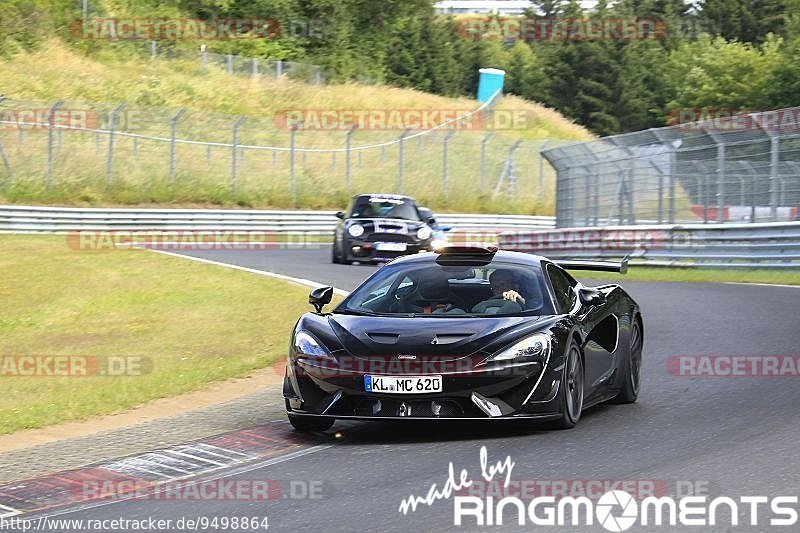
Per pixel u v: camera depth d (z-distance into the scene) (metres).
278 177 157.88
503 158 185.25
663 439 26.61
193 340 51.31
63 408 35.59
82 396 37.91
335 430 29.78
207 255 101.25
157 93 182.75
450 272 31.03
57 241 108.81
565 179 122.31
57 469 26.08
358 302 30.56
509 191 176.38
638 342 34.00
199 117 171.12
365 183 164.00
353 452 26.42
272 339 50.25
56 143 147.50
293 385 28.34
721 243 86.56
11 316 62.75
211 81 197.38
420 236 90.00
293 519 20.39
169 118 166.88
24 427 32.91
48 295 70.25
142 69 193.50
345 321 29.08
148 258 90.75
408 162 174.50
